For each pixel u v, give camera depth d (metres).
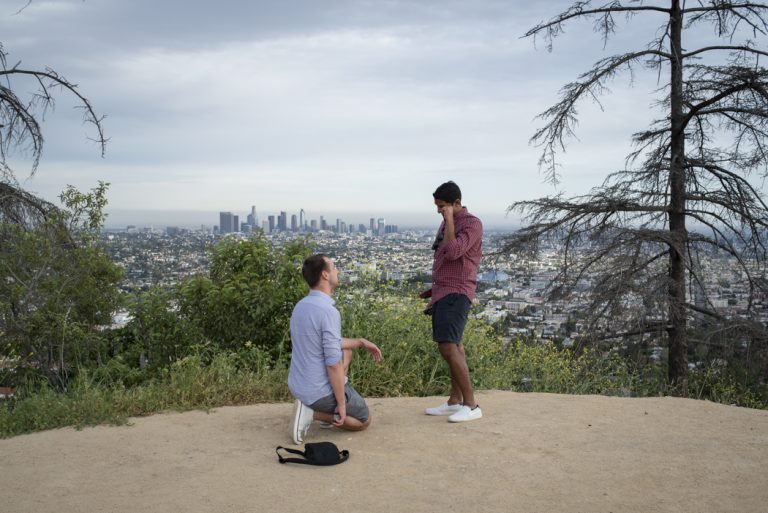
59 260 7.52
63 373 7.39
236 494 3.63
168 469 4.08
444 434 4.78
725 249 12.23
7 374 7.25
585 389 8.75
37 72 10.34
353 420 4.78
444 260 5.17
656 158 13.05
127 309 7.68
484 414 5.38
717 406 5.64
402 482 3.80
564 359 9.05
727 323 11.69
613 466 4.04
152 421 5.28
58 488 3.77
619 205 12.43
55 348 7.41
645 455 4.25
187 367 6.57
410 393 6.88
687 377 11.22
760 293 12.06
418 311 7.70
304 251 7.99
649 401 5.85
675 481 3.77
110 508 3.45
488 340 8.18
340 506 3.45
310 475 3.93
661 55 12.53
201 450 4.48
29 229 7.81
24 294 7.18
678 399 5.94
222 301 7.41
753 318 11.80
